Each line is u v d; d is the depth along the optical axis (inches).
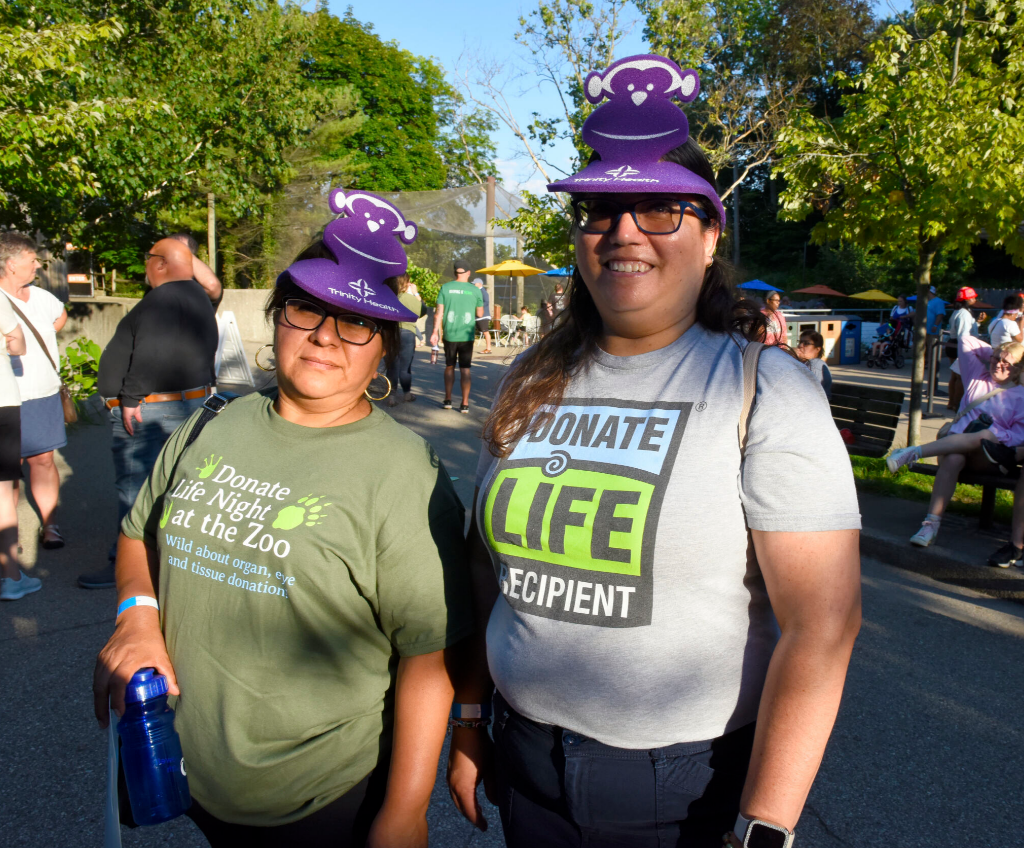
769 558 45.4
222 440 64.3
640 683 48.2
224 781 59.9
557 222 403.2
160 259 166.4
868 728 124.9
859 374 639.8
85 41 303.6
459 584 61.6
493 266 869.2
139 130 375.6
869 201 274.5
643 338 54.7
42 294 191.0
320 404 61.9
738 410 47.9
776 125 526.9
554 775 51.8
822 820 103.0
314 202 1059.3
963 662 147.9
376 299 59.9
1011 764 115.3
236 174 475.2
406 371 420.5
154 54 440.5
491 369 607.8
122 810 60.0
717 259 56.9
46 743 117.4
